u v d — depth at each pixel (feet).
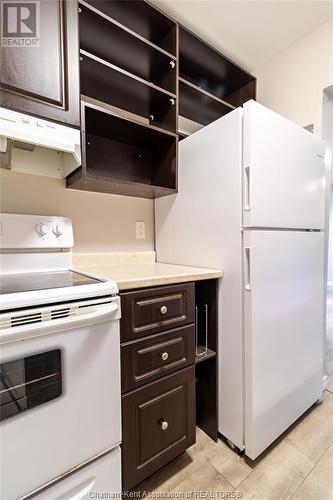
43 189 4.36
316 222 4.78
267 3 4.66
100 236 5.06
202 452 3.97
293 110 5.74
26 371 2.13
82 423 2.48
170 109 4.89
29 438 2.17
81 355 2.43
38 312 2.14
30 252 3.79
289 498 3.24
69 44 3.33
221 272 4.02
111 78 4.25
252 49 5.82
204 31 5.28
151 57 4.67
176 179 4.86
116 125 4.31
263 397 3.79
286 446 4.09
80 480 2.50
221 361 4.10
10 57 2.89
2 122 2.74
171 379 3.44
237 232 3.76
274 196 3.86
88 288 2.50
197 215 4.53
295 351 4.37
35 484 2.22
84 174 3.66
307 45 5.44
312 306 4.77
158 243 5.69
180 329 3.53
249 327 3.66
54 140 3.05
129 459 3.03
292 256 4.23
